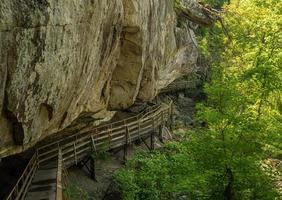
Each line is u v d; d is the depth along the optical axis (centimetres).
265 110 1431
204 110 1361
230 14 3023
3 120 812
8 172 1559
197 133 1406
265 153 1323
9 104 784
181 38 2827
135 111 2670
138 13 1595
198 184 1309
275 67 1355
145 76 2042
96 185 1941
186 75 3856
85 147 1967
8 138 860
